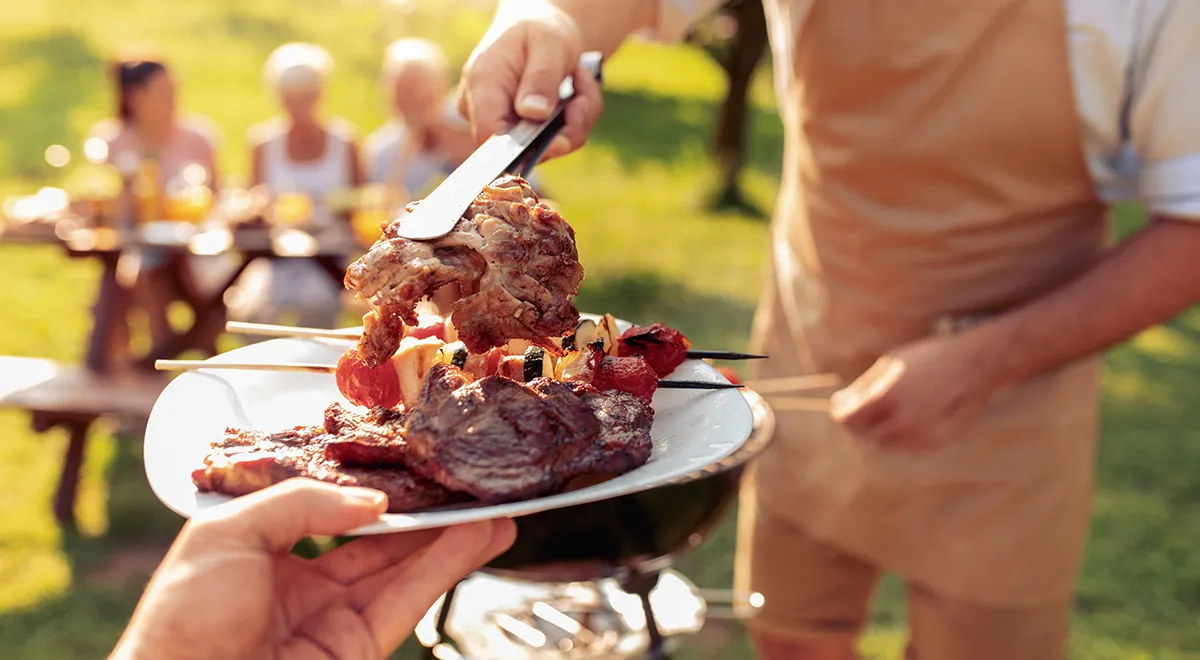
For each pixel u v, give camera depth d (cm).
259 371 133
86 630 363
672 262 923
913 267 221
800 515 251
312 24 1925
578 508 154
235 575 100
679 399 130
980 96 203
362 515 98
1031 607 228
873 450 232
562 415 111
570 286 125
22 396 420
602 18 196
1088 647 372
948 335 206
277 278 524
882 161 217
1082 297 196
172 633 99
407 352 129
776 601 264
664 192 1198
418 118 545
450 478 105
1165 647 375
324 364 138
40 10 1822
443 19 1977
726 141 1143
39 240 466
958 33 201
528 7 169
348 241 486
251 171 582
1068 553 229
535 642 217
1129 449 563
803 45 225
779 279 256
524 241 119
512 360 133
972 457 224
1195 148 187
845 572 259
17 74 1473
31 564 405
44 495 459
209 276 553
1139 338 775
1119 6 188
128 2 1925
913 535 233
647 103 1781
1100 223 221
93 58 1588
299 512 100
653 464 112
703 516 167
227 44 1744
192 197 506
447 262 117
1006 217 212
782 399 228
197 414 122
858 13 212
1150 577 425
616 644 218
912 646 249
